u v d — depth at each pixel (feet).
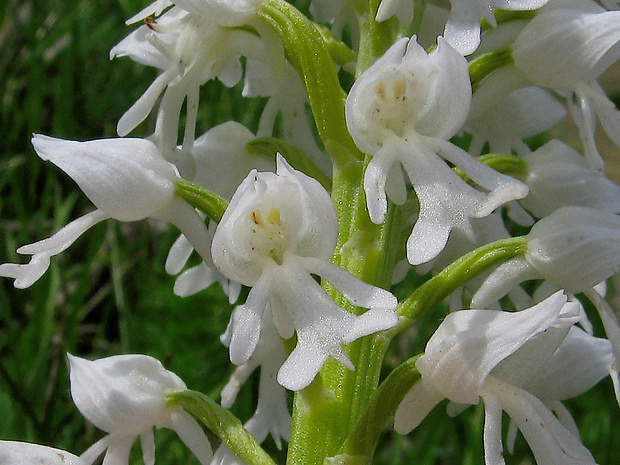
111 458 0.27
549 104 0.32
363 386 0.25
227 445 0.26
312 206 0.23
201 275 0.31
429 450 0.49
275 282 0.22
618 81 0.88
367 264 0.25
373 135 0.24
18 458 0.25
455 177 0.23
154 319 0.51
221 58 0.28
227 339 0.31
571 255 0.26
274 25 0.26
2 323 0.51
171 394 0.27
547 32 0.26
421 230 0.22
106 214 0.26
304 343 0.21
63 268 0.52
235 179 0.31
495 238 0.30
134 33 0.30
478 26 0.24
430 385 0.23
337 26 0.32
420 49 0.23
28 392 0.47
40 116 0.54
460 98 0.23
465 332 0.23
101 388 0.26
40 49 0.54
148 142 0.26
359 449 0.24
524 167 0.29
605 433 0.51
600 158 0.26
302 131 0.31
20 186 0.53
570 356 0.28
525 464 0.52
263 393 0.32
